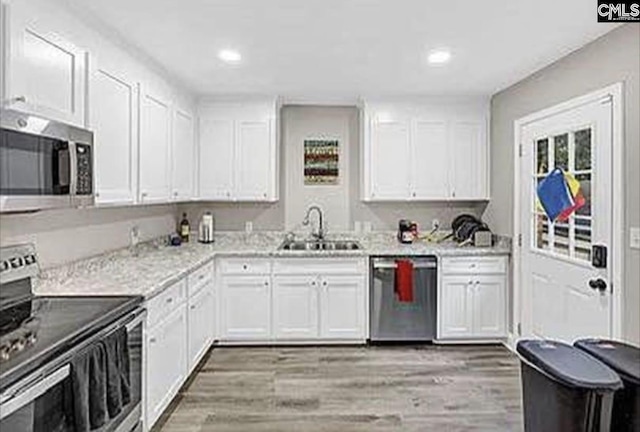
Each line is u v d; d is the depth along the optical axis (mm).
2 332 2035
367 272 5012
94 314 2309
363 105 5434
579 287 3688
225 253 4949
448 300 5008
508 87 4898
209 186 5355
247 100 5332
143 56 3766
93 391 2133
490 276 5008
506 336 5012
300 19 3107
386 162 5391
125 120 3438
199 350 4246
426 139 5387
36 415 1786
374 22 3152
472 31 3328
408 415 3469
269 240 5672
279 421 3383
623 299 3164
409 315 5016
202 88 4926
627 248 3125
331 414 3488
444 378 4156
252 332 4996
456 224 5574
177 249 4945
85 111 2812
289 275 5000
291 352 4840
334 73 4387
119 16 2979
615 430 2180
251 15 3023
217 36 3387
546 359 2252
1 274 2455
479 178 5414
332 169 5734
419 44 3576
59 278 3148
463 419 3402
